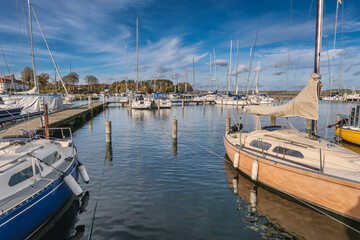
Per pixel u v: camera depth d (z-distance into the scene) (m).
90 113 37.44
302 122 32.75
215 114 41.44
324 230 7.09
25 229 6.24
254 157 10.18
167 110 49.16
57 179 7.64
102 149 16.31
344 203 7.21
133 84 122.56
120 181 10.68
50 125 19.20
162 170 12.15
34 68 29.36
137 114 40.94
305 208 8.32
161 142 18.62
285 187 8.89
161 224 7.36
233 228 7.18
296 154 9.12
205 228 7.17
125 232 6.95
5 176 6.41
